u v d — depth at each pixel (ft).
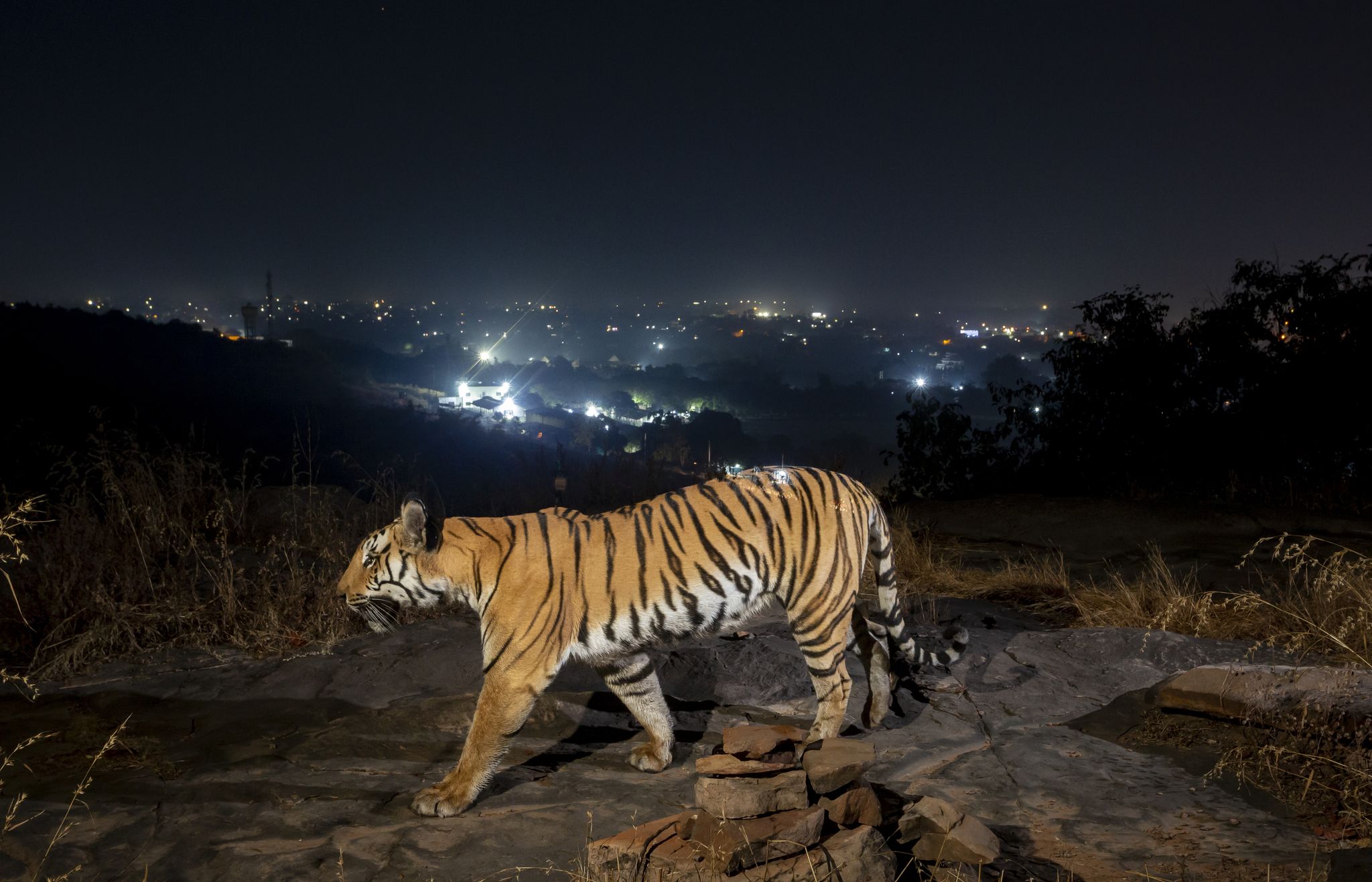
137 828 12.65
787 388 343.26
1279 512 32.68
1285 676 15.12
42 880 11.34
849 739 12.36
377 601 15.06
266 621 21.03
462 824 12.85
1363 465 36.86
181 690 18.08
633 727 16.55
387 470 32.73
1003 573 26.63
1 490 25.67
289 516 28.71
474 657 19.13
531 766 15.07
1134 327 40.42
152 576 22.93
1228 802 13.05
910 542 28.78
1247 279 39.11
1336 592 19.58
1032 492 41.86
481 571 14.20
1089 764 14.37
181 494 27.66
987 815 12.91
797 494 14.75
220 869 11.60
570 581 13.92
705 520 14.35
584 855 11.86
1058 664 18.65
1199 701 15.65
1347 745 13.78
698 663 18.72
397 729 16.15
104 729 16.22
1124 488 40.29
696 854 10.87
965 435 43.96
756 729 12.35
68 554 21.86
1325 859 11.30
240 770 14.56
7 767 14.69
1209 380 39.55
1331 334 37.58
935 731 15.88
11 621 20.12
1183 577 26.16
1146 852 11.78
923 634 20.48
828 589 14.64
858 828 11.10
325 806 13.35
